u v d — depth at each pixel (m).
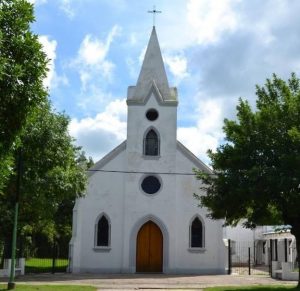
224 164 21.80
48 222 36.22
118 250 31.98
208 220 32.50
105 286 23.53
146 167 32.75
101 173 32.75
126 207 32.19
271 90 22.84
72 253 31.77
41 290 20.45
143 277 28.86
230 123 22.31
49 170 24.70
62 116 25.45
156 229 32.28
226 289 21.81
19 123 12.94
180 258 32.00
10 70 12.00
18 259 30.06
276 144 21.17
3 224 27.86
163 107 33.59
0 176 13.61
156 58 34.94
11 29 12.51
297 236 21.80
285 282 26.69
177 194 32.69
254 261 42.94
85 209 32.34
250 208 22.38
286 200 20.62
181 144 33.31
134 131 33.16
